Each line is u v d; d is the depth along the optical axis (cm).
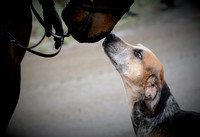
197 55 1669
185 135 549
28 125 1122
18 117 1220
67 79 1650
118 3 539
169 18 2753
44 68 1920
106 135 938
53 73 1792
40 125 1109
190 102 1062
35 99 1416
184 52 1767
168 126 581
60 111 1231
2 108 594
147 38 2233
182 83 1273
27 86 1623
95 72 1691
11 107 622
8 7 561
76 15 541
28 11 591
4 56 553
